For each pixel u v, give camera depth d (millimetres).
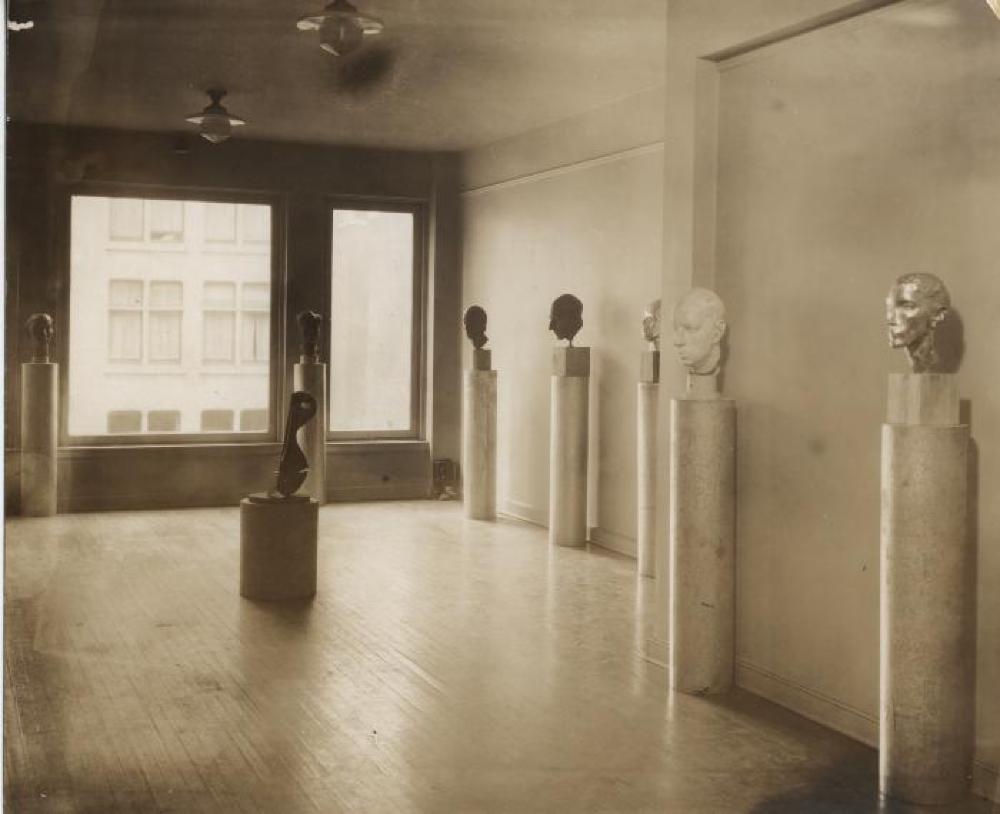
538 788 3285
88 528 7812
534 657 4816
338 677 4496
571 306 7418
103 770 3418
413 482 9812
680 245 4637
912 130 3641
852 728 3867
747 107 4387
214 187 9336
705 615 4312
